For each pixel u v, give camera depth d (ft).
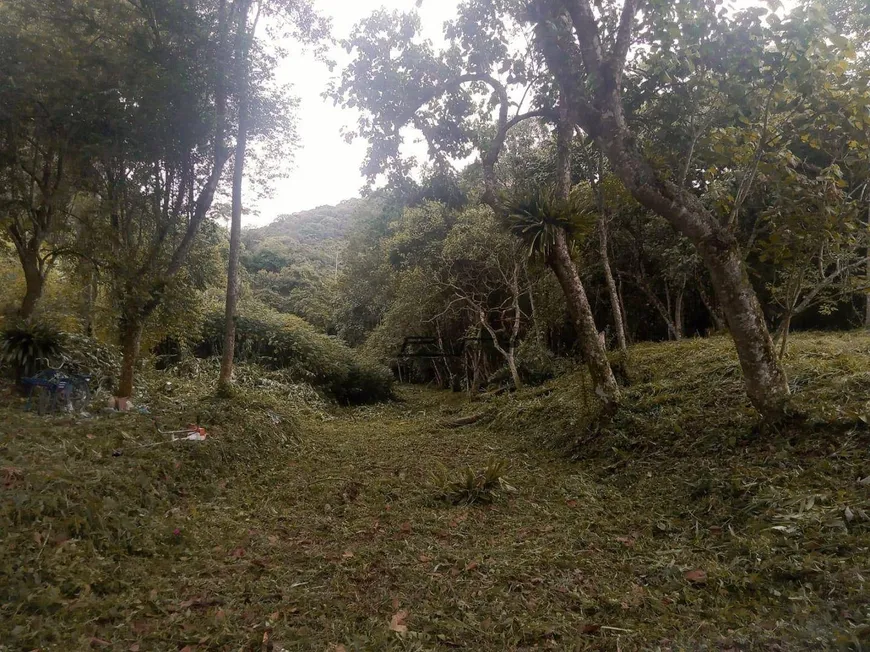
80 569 11.51
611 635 9.46
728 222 18.94
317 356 61.11
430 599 11.34
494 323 62.90
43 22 26.37
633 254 51.55
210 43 27.07
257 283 129.39
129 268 27.12
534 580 11.95
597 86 19.89
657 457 20.93
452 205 32.42
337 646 9.23
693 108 19.69
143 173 28.19
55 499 13.67
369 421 47.42
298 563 13.55
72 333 34.86
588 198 34.94
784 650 8.16
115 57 24.85
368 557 13.80
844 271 23.41
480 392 58.85
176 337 41.24
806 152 30.81
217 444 23.61
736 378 25.84
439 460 26.68
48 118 25.82
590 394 30.99
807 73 16.67
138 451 19.86
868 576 9.73
